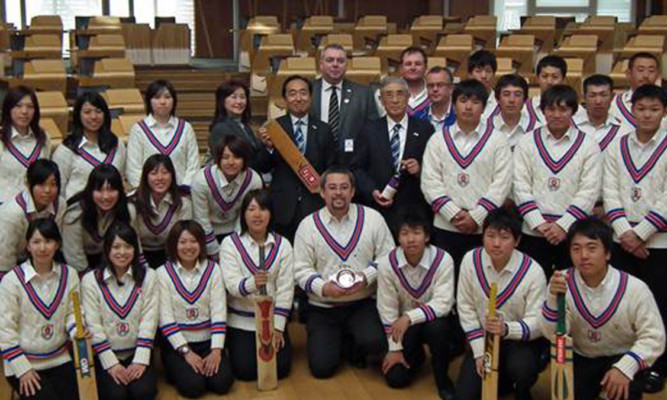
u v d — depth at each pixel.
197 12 12.05
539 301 3.04
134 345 3.21
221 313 3.33
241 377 3.38
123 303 3.16
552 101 3.31
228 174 3.56
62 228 3.37
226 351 3.47
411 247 3.20
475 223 3.40
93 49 7.96
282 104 6.42
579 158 3.34
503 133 3.57
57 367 3.10
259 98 7.22
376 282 3.49
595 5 12.17
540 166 3.40
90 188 3.28
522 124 3.98
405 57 4.16
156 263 3.61
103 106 3.73
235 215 3.73
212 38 12.11
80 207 3.32
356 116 4.12
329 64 4.10
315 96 4.17
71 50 8.95
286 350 3.43
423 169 3.54
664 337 2.77
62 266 3.11
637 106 3.22
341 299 3.46
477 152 3.44
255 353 3.36
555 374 2.74
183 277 3.31
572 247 2.76
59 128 5.47
